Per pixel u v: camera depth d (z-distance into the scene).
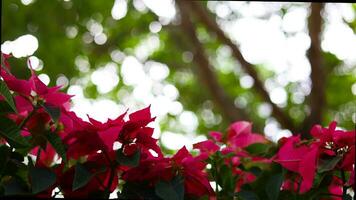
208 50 11.81
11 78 2.55
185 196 2.60
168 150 7.29
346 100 10.84
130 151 2.56
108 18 10.02
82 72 10.37
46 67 8.57
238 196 2.65
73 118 2.53
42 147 2.57
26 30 8.53
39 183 2.42
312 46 8.34
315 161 2.64
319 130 2.74
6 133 2.48
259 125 9.98
